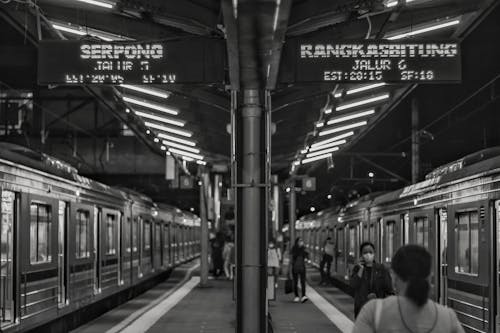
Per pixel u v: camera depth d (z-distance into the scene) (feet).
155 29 35.68
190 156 74.13
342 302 65.46
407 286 11.06
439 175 39.88
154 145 70.18
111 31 35.19
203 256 78.18
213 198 106.63
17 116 104.78
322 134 61.00
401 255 11.28
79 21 34.14
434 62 28.89
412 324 10.96
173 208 117.29
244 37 23.21
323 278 87.30
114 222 60.03
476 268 32.32
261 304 28.45
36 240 37.58
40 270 37.58
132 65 28.73
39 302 37.45
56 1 31.24
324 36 35.65
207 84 28.73
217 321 49.42
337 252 88.99
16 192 34.24
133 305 63.26
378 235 59.72
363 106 52.06
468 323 33.01
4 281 32.76
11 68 85.30
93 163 106.63
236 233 28.84
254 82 28.27
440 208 38.93
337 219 90.38
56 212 41.04
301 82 28.71
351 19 31.22
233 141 29.14
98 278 53.62
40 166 38.27
